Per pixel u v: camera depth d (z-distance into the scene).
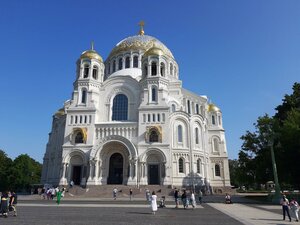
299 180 47.94
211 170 82.19
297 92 52.12
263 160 48.69
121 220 21.88
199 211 30.53
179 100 75.94
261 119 50.22
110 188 56.56
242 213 28.50
